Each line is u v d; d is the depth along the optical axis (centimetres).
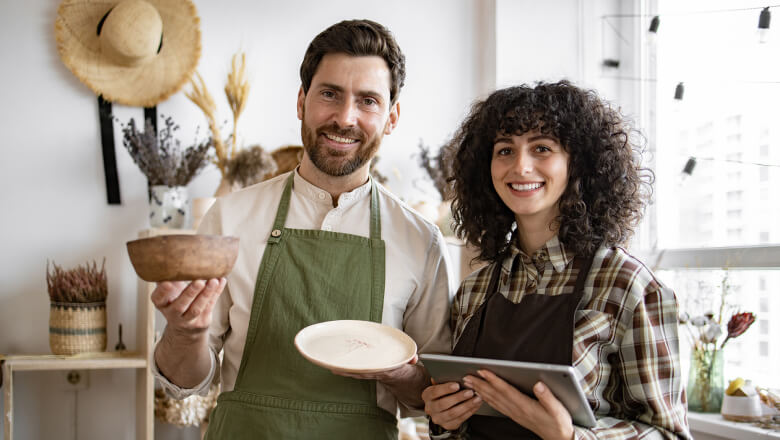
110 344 282
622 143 143
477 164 152
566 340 126
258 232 159
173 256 109
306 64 156
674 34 290
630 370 127
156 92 290
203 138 300
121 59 282
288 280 152
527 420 116
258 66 312
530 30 334
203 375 141
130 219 288
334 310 149
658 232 293
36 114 279
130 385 283
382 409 149
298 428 141
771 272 246
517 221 147
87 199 283
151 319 252
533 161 137
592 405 126
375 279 153
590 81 318
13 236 273
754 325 252
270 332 148
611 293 129
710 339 239
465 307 154
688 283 271
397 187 332
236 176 271
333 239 156
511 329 135
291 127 314
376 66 152
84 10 282
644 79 301
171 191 270
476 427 139
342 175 155
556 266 139
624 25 312
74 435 275
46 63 282
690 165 270
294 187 165
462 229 160
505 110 140
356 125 150
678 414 126
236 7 311
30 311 273
